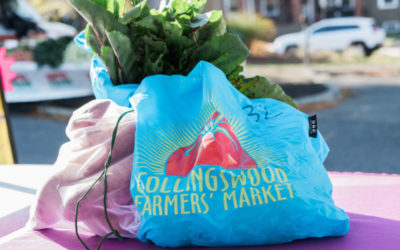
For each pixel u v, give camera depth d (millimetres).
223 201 1292
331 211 1333
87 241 1419
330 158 5605
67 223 1432
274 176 1328
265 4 27281
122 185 1369
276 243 1330
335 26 19500
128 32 1535
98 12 1464
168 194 1297
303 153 1407
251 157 1366
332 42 19469
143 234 1330
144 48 1558
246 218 1284
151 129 1351
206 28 1604
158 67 1530
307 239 1367
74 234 1483
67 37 8141
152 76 1405
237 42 1568
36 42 7836
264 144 1392
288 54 19672
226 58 1573
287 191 1306
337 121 7836
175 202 1288
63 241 1428
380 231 1414
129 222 1377
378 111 8484
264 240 1313
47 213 1436
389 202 1711
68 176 1392
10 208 1828
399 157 5438
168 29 1537
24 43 7746
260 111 1473
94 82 1602
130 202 1398
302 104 9547
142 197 1304
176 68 1589
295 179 1335
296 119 1487
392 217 1548
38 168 2479
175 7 1607
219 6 4816
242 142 1387
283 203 1294
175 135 1359
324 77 13625
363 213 1607
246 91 1653
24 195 1995
